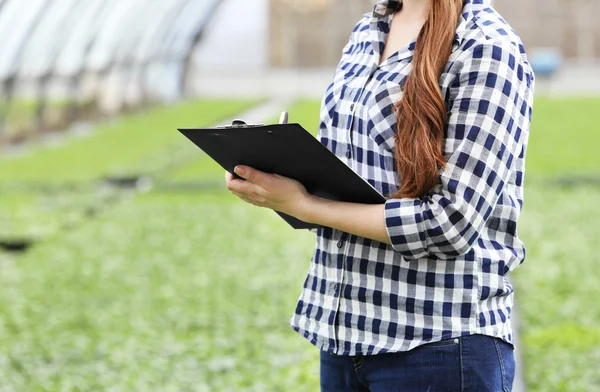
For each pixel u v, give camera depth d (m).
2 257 13.23
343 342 3.02
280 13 52.19
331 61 52.66
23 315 9.89
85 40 29.11
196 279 11.63
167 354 8.33
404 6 3.12
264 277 11.68
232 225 15.46
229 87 47.00
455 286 2.90
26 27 23.72
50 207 16.88
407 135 2.83
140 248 13.59
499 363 2.93
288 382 7.26
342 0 52.12
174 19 36.12
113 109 33.91
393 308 2.95
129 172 21.19
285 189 2.96
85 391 7.28
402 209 2.80
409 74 2.93
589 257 12.66
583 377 7.36
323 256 3.15
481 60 2.80
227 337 8.95
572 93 43.59
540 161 23.33
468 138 2.78
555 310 9.68
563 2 51.44
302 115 33.66
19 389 7.26
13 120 26.53
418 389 2.92
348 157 3.11
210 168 22.50
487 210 2.80
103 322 9.62
